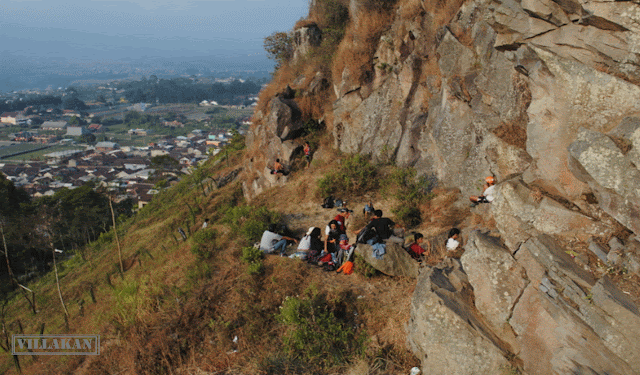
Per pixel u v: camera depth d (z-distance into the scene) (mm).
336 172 12969
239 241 10266
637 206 4320
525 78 6734
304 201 12938
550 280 4648
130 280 11336
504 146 7043
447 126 9781
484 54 8906
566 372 4242
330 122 16000
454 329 4965
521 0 5652
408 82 12070
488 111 8336
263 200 14273
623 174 4406
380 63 13445
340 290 7094
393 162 12281
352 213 11062
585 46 5094
